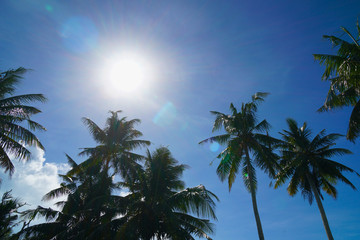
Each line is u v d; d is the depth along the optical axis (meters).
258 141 20.64
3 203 18.42
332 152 24.89
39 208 18.94
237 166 20.17
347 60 12.76
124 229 14.22
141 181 17.66
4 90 16.42
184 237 13.93
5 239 18.83
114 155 21.77
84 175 22.64
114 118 23.83
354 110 14.17
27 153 16.03
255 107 21.69
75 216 20.12
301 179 26.09
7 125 15.51
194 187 15.48
